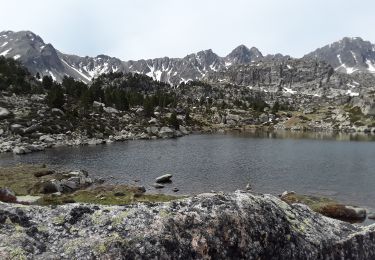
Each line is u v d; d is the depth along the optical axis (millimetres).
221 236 10609
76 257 9242
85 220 10422
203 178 62125
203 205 11234
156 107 198125
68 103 149625
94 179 58719
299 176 64000
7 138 99438
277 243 11266
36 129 109250
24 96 142750
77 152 91625
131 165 74500
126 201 41469
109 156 85938
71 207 10773
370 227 13844
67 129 116875
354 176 64250
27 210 10383
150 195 45781
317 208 40219
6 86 146875
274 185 57000
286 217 12352
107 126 134000
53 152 91062
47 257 9070
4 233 9422
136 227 10242
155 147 104750
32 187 48500
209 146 109188
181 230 10406
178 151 96625
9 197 25750
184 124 185875
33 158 81000
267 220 11484
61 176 57031
